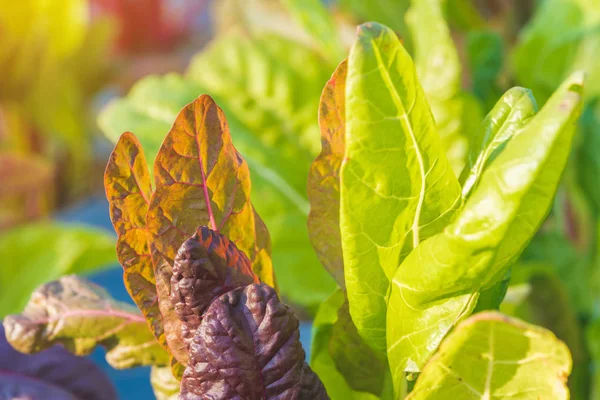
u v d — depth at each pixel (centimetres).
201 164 65
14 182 146
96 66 194
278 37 124
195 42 268
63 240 125
